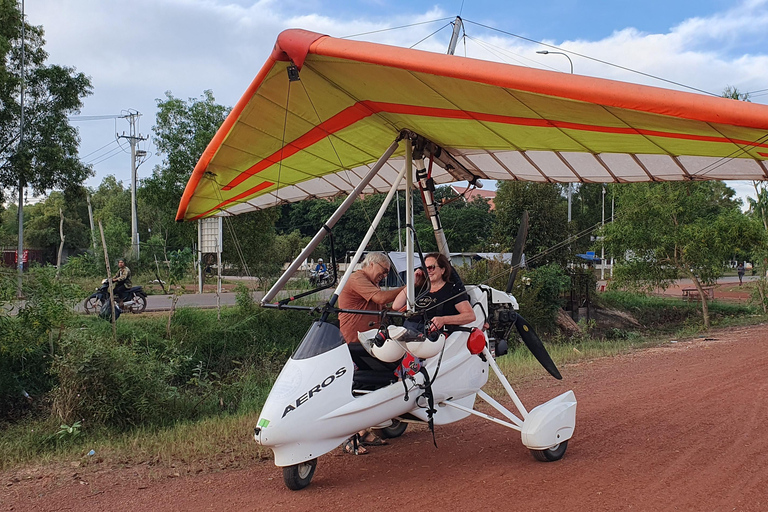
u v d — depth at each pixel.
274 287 5.04
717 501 4.04
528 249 24.97
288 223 48.00
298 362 4.58
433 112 4.97
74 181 27.36
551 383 8.84
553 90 3.54
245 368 12.02
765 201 25.44
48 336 9.83
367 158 6.91
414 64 3.90
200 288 24.05
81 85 27.91
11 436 7.70
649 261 22.27
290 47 4.30
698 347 12.67
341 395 4.55
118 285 15.38
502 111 4.50
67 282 10.02
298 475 4.55
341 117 5.53
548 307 20.97
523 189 25.08
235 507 4.29
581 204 52.91
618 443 5.56
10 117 26.11
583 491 4.30
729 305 29.17
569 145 5.27
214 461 5.53
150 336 11.81
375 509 4.11
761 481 4.39
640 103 3.35
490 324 5.76
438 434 6.20
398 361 5.00
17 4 26.64
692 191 22.09
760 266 26.22
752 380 8.34
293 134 5.86
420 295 5.30
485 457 5.30
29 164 25.86
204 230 14.25
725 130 3.58
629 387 8.27
